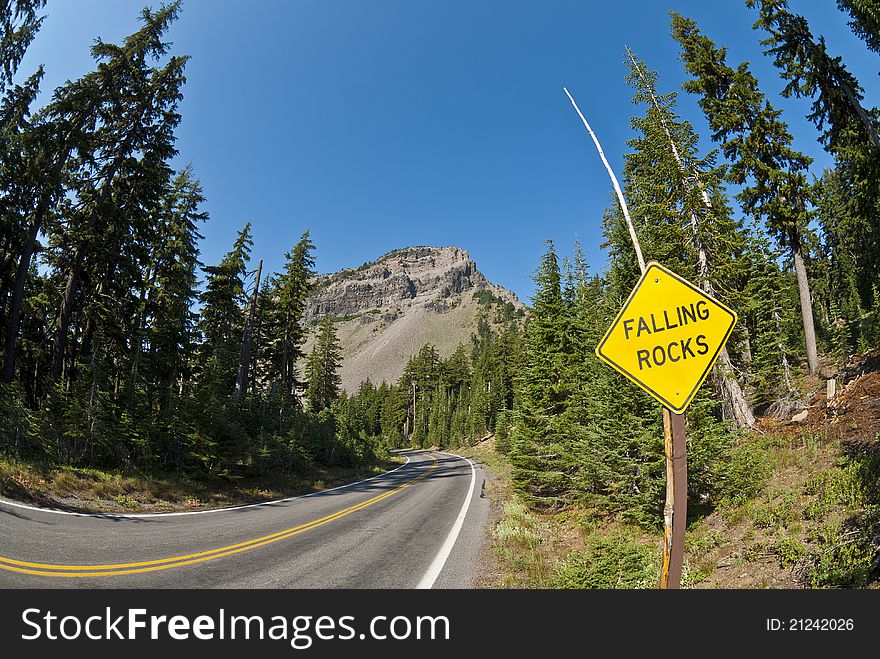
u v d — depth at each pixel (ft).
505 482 65.67
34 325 69.46
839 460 25.00
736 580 17.79
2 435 41.16
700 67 54.60
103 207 63.62
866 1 36.96
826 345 92.17
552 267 57.06
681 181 46.39
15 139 53.62
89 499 37.29
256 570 21.48
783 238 61.93
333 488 67.05
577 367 47.16
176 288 83.92
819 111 54.29
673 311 9.59
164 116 71.41
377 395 358.84
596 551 20.68
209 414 55.06
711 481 27.99
